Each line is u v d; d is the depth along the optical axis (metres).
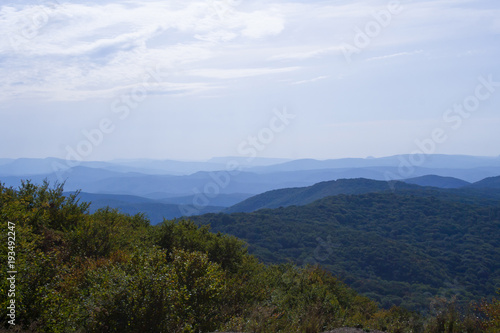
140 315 5.07
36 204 10.26
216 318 6.49
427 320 7.95
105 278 5.52
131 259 6.06
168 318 5.31
